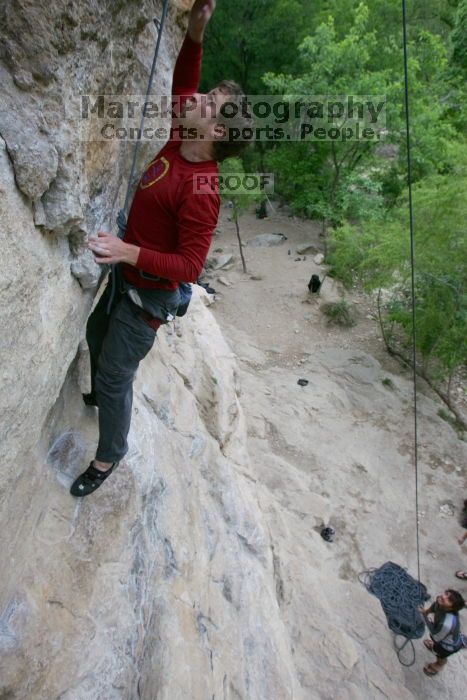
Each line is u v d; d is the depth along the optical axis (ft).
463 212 32.45
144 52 7.97
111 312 7.86
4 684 7.13
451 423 35.63
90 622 8.49
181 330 21.88
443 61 53.67
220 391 21.40
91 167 7.05
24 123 5.41
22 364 6.20
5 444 6.32
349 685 17.11
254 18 56.44
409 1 63.52
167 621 10.45
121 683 8.63
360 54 42.32
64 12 5.34
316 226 60.64
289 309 45.68
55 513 8.99
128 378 7.94
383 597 23.32
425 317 33.99
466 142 48.01
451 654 20.30
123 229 7.90
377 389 37.22
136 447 11.59
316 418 33.78
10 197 5.46
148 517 11.32
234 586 14.02
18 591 7.88
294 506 26.68
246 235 58.80
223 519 15.88
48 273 6.48
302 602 19.27
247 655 13.01
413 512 28.53
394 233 36.47
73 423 10.02
